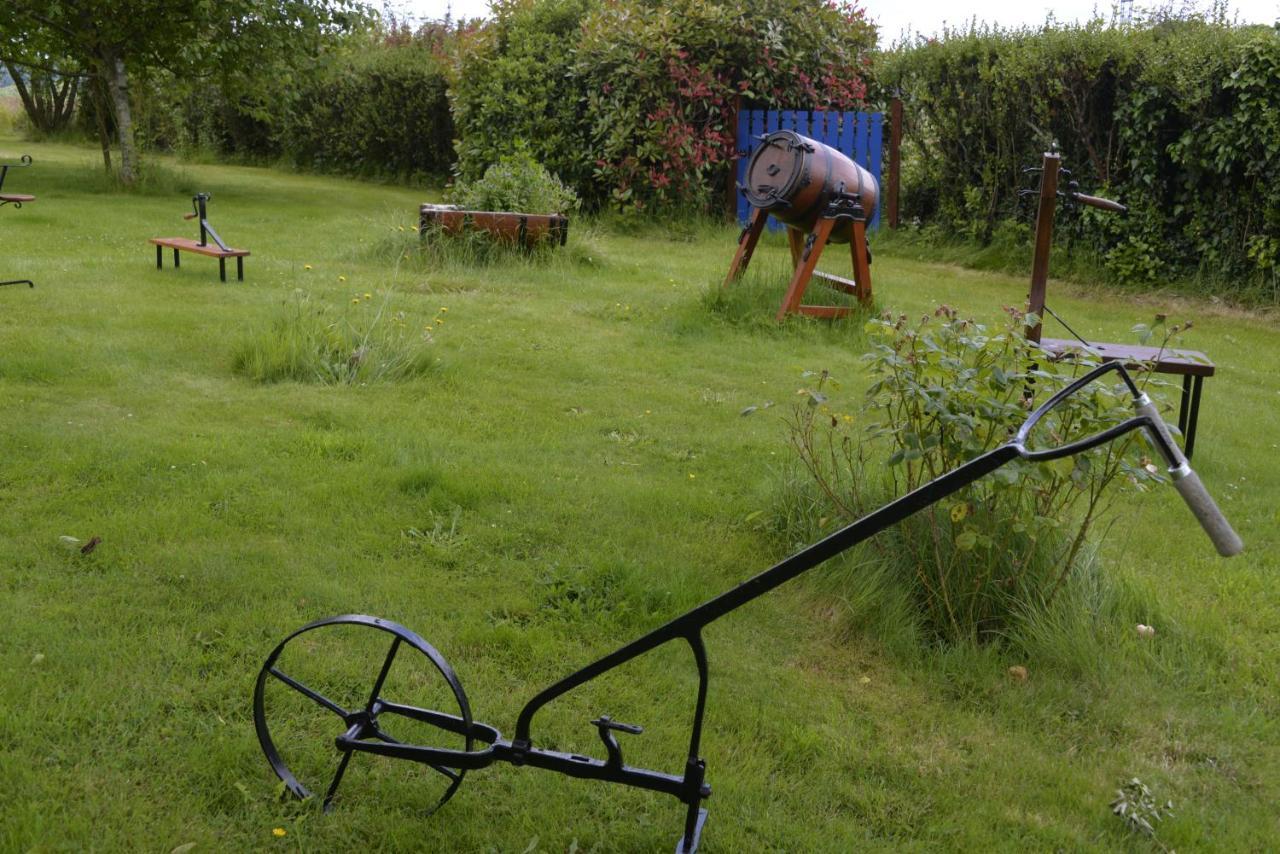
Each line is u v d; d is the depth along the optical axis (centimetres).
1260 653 411
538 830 289
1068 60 1354
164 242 1037
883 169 1750
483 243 1187
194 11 1688
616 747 270
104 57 1755
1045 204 636
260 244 1281
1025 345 420
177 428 582
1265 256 1190
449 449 582
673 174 1714
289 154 2669
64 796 286
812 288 1007
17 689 328
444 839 283
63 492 482
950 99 1570
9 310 816
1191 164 1240
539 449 598
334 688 346
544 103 1770
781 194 946
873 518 232
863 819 307
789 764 329
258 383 687
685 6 1712
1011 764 335
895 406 693
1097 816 311
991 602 410
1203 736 357
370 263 1166
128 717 321
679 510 518
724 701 360
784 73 1766
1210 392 828
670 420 671
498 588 426
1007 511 414
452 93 1889
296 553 439
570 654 380
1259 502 580
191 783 297
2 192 1630
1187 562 495
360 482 517
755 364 822
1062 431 400
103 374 670
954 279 1373
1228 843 303
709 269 1288
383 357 729
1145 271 1312
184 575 411
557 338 870
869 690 375
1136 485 407
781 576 243
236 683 342
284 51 1806
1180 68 1221
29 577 403
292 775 302
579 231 1378
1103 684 381
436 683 354
